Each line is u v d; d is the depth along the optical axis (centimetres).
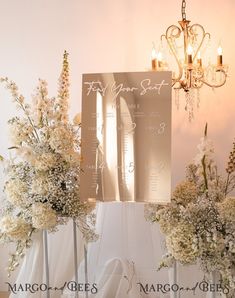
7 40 345
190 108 327
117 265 252
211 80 321
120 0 332
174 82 301
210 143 237
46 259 243
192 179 243
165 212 219
